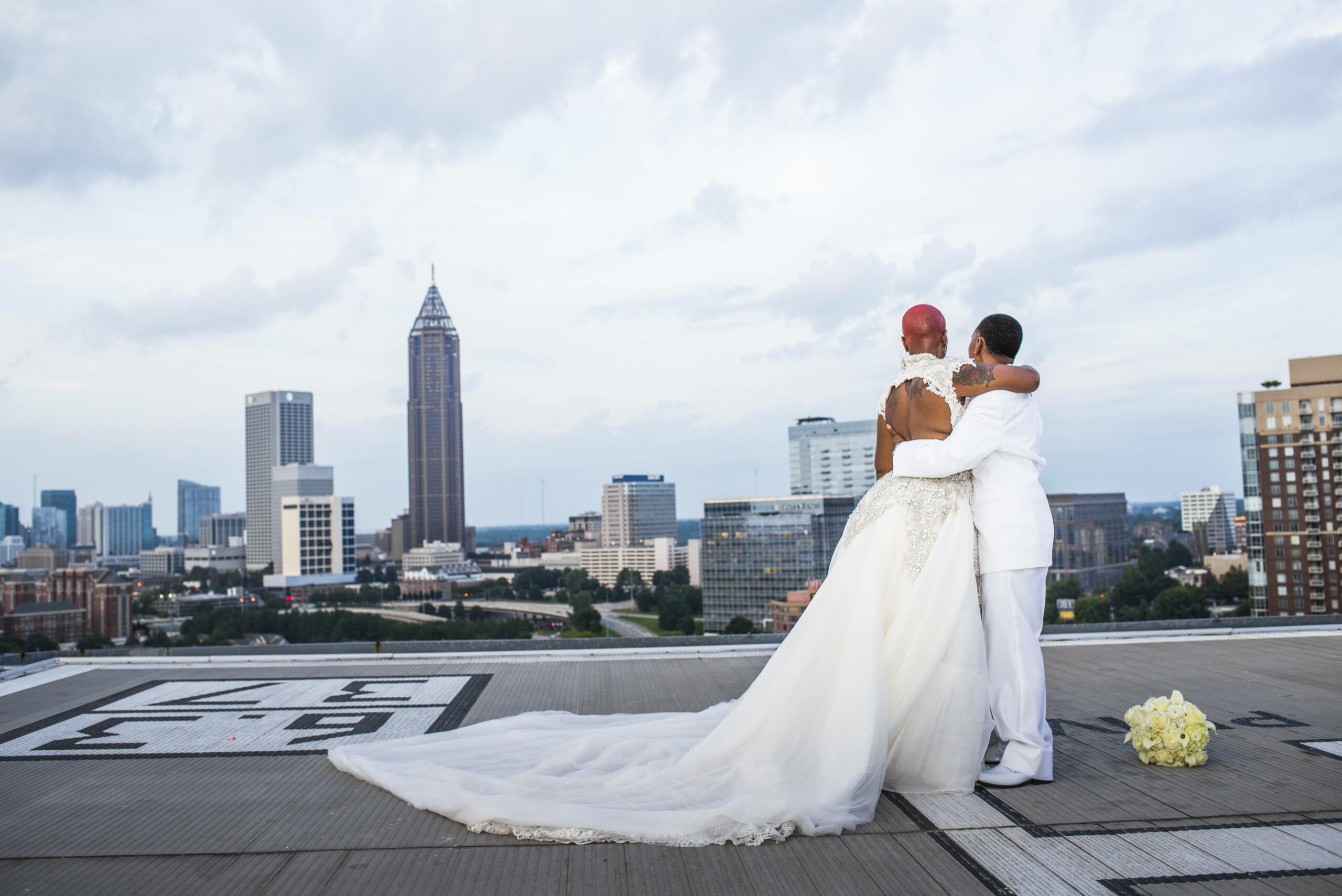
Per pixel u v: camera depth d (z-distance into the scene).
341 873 3.14
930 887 2.94
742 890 2.95
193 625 164.00
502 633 158.12
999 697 4.17
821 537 115.50
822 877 3.06
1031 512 4.22
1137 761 4.45
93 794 4.14
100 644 158.75
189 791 4.18
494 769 4.31
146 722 5.77
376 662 8.16
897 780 4.03
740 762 4.00
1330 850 3.18
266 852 3.36
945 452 4.11
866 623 4.00
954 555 4.12
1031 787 4.05
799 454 155.62
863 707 3.85
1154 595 128.88
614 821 3.48
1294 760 4.38
